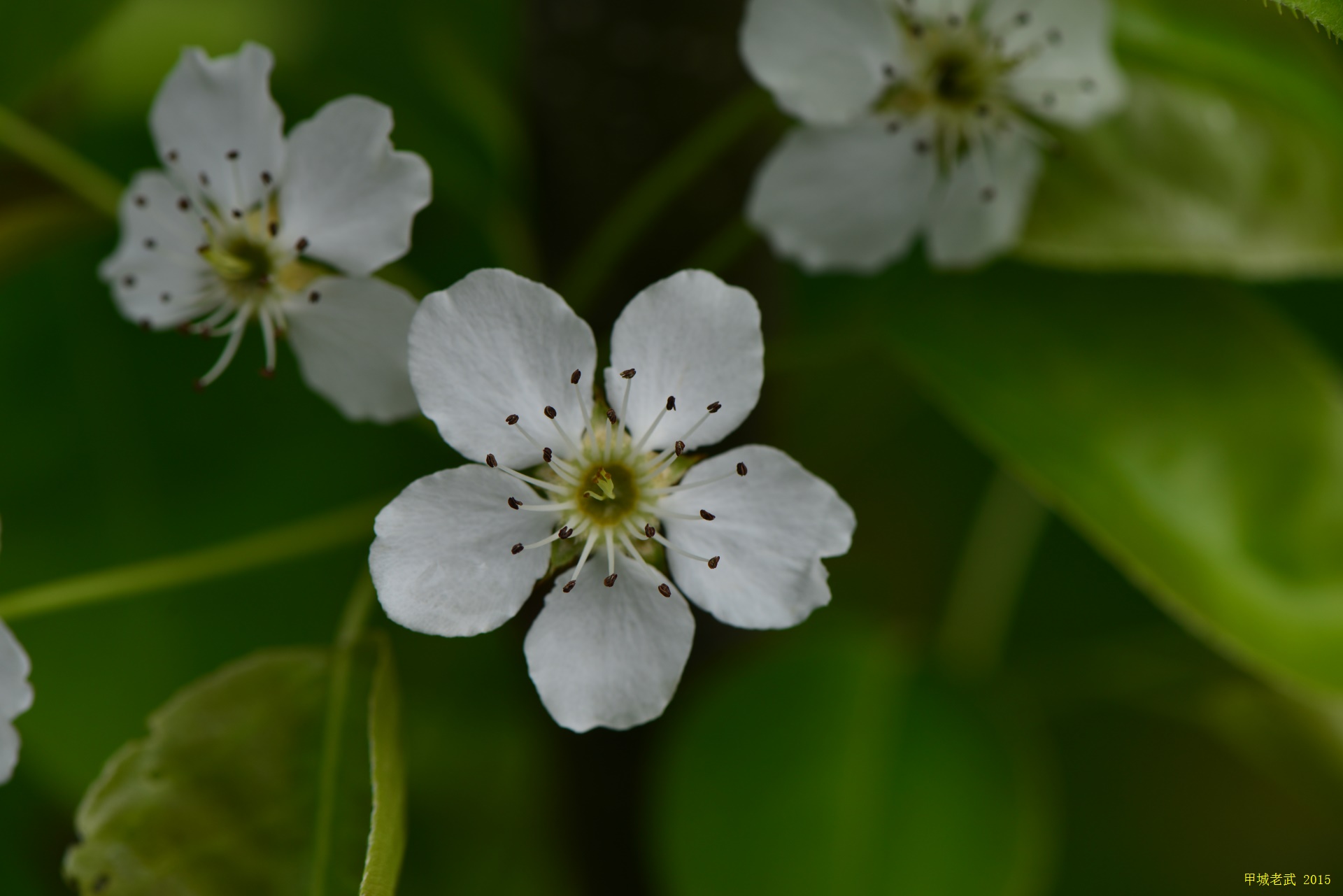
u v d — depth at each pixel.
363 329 0.28
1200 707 0.32
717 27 0.29
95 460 0.32
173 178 0.28
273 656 0.28
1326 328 0.33
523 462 0.27
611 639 0.27
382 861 0.26
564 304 0.27
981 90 0.29
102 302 0.32
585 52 0.29
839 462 0.34
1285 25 0.30
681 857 0.31
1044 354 0.30
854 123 0.29
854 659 0.31
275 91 0.31
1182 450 0.30
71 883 0.27
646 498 0.28
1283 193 0.30
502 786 0.32
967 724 0.31
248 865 0.27
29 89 0.30
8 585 0.31
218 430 0.32
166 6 0.32
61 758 0.31
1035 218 0.30
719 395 0.27
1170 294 0.30
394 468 0.32
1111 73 0.29
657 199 0.29
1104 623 0.33
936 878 0.31
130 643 0.32
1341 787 0.32
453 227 0.31
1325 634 0.30
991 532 0.32
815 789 0.31
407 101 0.31
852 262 0.29
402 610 0.27
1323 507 0.30
